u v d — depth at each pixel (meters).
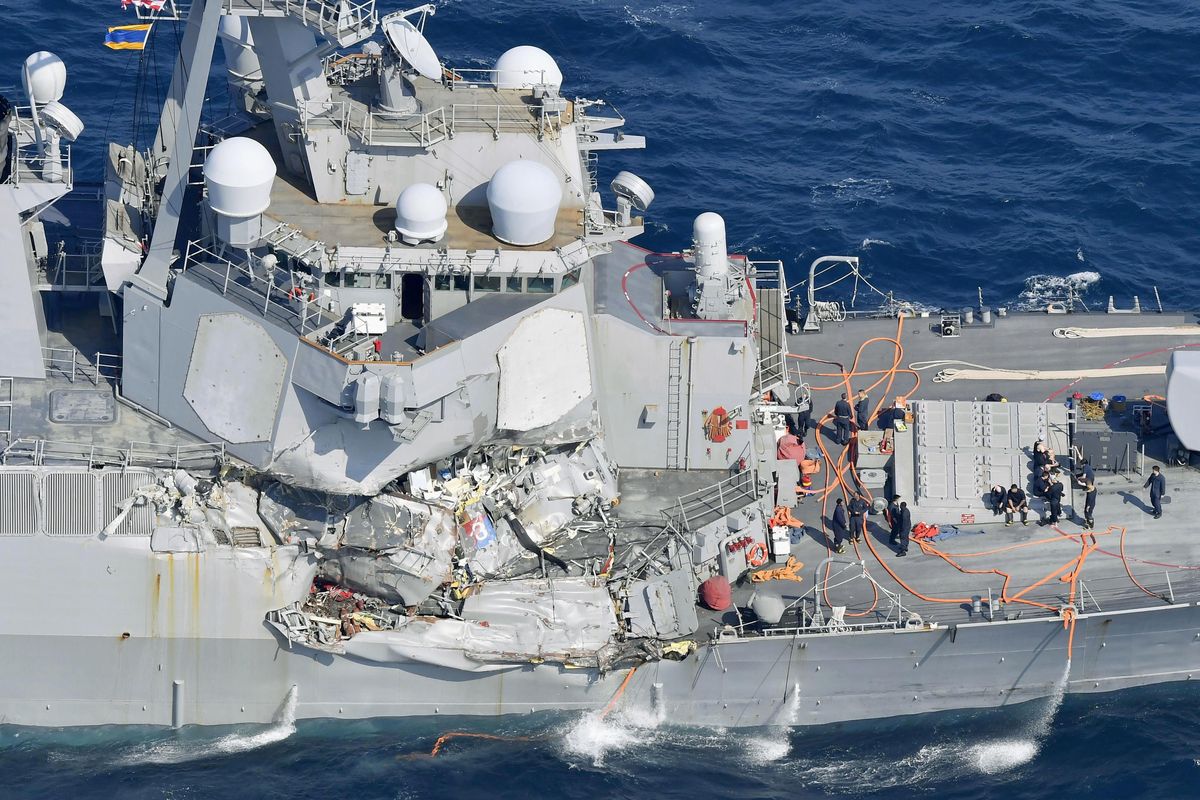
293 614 191.75
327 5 187.75
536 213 190.62
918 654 199.38
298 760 194.50
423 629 193.88
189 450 194.50
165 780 191.00
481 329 190.25
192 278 192.00
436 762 194.75
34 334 199.00
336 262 189.38
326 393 185.12
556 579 197.75
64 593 189.00
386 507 194.62
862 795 192.38
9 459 189.50
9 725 196.62
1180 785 193.62
